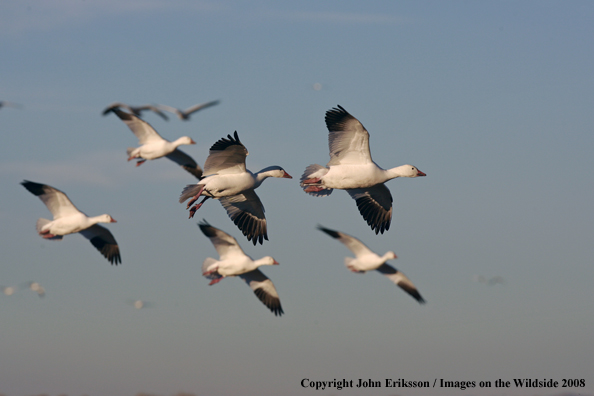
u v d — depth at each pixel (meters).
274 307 18.28
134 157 20.95
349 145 16.30
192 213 17.11
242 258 17.59
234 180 16.59
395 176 17.30
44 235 18.22
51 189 17.98
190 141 21.52
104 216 18.44
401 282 18.56
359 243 18.09
